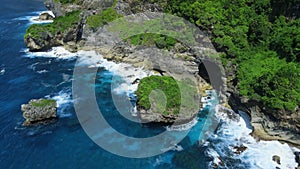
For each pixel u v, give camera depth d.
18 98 57.50
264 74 48.50
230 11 62.12
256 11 61.59
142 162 42.75
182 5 66.56
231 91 54.56
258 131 48.09
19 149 44.72
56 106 52.59
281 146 45.97
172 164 42.47
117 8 81.12
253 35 58.22
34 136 47.38
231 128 49.56
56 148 45.09
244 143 46.50
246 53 56.38
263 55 55.22
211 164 42.53
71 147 45.28
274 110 45.16
